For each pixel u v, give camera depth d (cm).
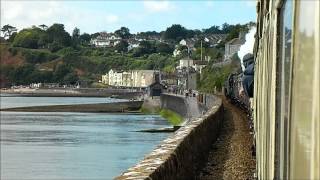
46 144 6925
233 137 2455
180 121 9662
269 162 502
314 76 269
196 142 1537
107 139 7494
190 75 14238
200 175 1470
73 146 6681
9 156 5781
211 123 2192
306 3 286
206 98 6222
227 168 1612
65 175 4544
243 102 4031
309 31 280
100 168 4922
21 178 4422
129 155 5816
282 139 379
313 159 262
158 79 17100
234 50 12375
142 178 744
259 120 976
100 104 15475
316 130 259
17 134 8269
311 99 274
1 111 13938
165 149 1082
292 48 323
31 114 13075
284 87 376
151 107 13975
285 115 362
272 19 498
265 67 666
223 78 9819
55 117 12181
